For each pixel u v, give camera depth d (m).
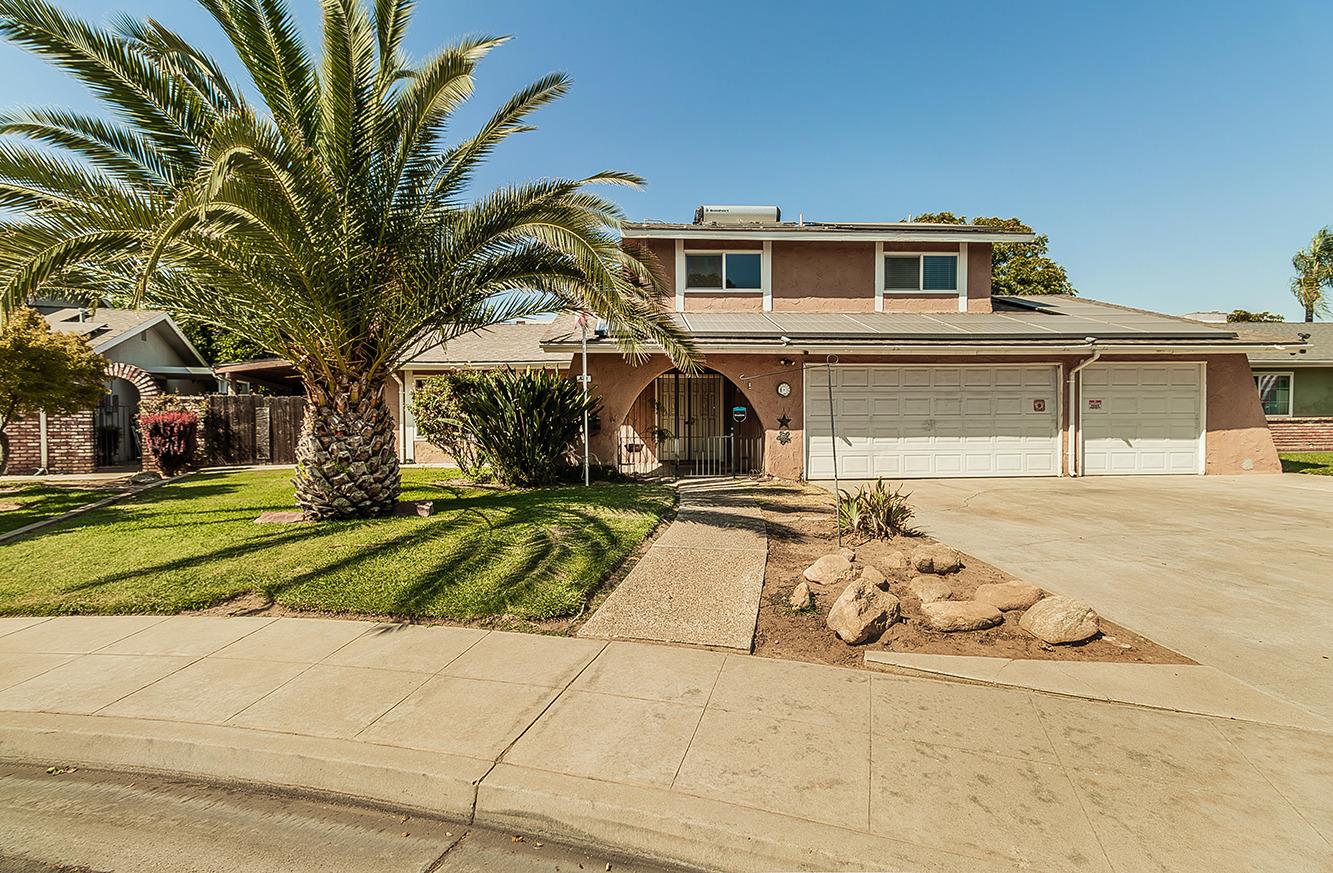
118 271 7.63
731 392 16.05
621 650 4.50
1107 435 13.47
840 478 13.34
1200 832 2.61
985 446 13.46
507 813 2.95
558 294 8.59
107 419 16.95
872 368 13.37
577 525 7.82
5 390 10.75
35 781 3.29
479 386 11.73
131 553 6.71
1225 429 13.50
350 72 7.25
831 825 2.68
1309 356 19.33
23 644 4.61
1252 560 6.66
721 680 4.03
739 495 10.91
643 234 14.96
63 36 6.16
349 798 3.15
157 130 7.06
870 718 3.54
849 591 4.92
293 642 4.64
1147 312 15.98
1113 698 3.75
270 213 6.31
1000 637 4.70
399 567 6.14
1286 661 4.25
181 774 3.34
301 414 17.19
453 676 4.09
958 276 15.73
